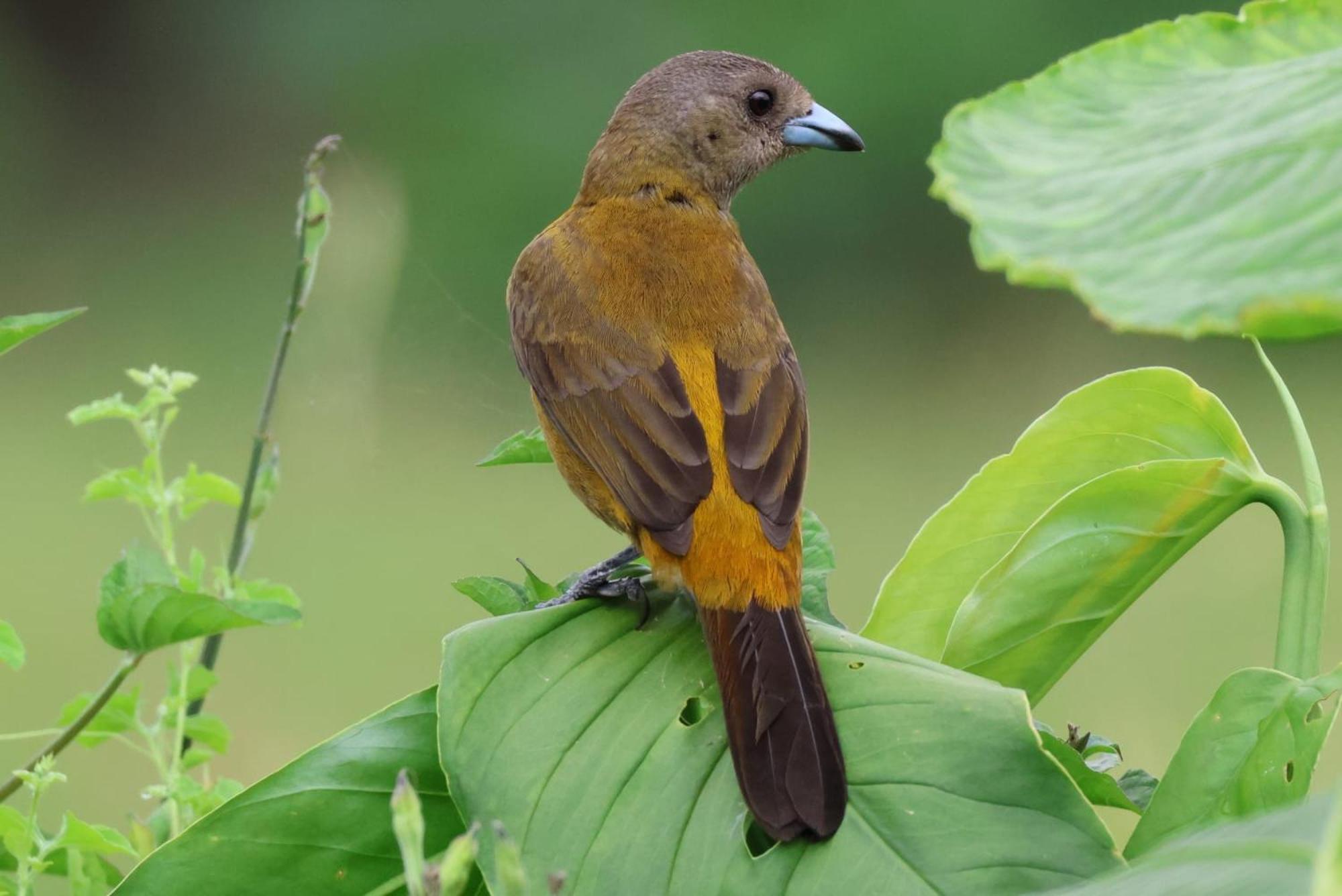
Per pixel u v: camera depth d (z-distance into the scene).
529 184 37.59
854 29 36.91
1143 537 5.24
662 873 4.69
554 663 5.34
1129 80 2.94
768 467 7.21
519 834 4.82
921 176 36.44
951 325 35.72
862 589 23.08
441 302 24.78
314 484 23.36
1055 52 36.69
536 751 5.04
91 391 31.88
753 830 4.86
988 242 2.29
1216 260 2.09
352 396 7.78
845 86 36.72
